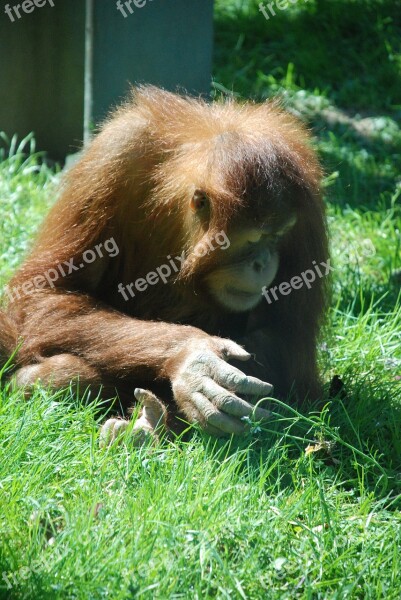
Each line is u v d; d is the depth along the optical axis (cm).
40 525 571
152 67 1257
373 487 688
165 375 710
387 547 588
